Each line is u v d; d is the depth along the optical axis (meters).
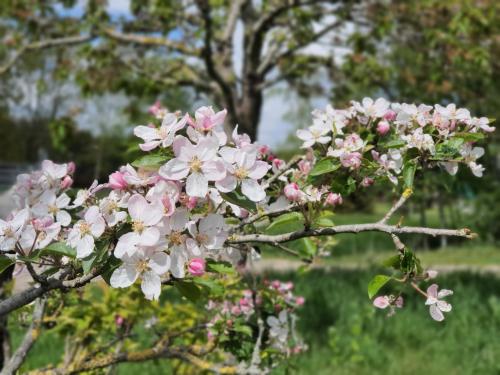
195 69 10.32
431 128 2.10
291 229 2.20
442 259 14.48
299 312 6.97
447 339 6.11
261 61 10.52
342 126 2.23
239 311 2.96
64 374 2.49
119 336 3.21
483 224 15.43
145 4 9.31
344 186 1.99
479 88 9.25
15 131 33.25
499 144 8.65
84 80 9.95
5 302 1.46
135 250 1.39
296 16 9.46
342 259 14.75
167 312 3.49
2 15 9.71
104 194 1.83
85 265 1.44
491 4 8.59
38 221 1.62
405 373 5.43
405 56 10.16
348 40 9.71
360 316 6.60
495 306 6.76
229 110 9.21
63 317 2.99
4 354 2.73
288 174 2.24
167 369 5.08
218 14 10.95
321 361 5.69
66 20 10.14
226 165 1.49
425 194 11.50
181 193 1.48
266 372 2.58
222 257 2.29
